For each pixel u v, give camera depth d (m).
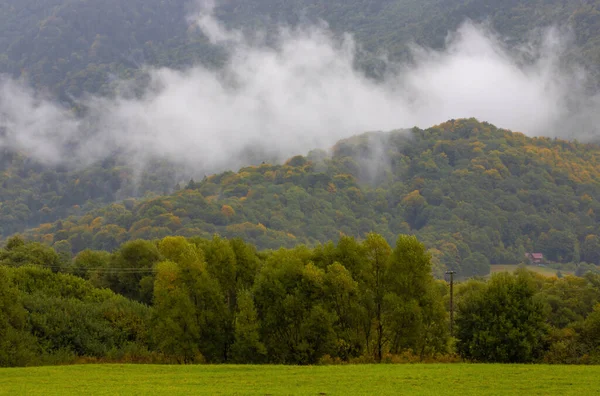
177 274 68.94
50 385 48.25
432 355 67.81
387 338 68.69
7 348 63.56
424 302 68.19
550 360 65.88
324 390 46.25
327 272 71.06
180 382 49.78
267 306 69.25
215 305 69.31
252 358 66.88
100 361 69.44
